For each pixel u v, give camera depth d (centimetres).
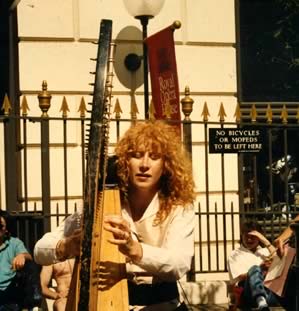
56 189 1139
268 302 925
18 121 1130
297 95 1278
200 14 1221
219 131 1077
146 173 452
